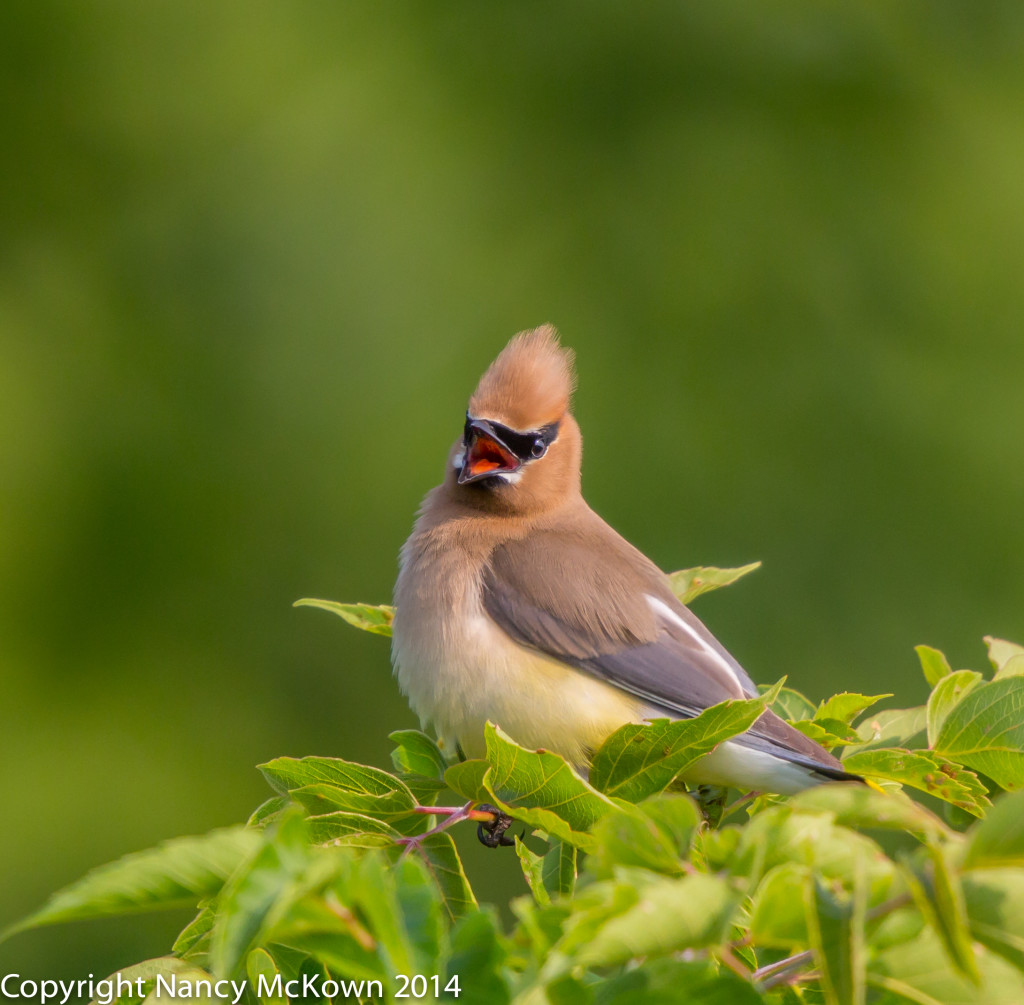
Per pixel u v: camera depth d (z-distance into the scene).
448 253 14.41
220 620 14.52
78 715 14.37
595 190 14.46
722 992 3.00
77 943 13.25
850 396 13.92
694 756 4.72
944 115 14.62
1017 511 13.76
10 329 14.90
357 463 14.27
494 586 6.81
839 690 13.34
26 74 15.41
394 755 5.52
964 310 14.19
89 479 14.64
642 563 7.20
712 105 14.72
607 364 13.88
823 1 14.96
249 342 14.72
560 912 2.94
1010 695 5.07
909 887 2.78
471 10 15.16
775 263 14.18
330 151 14.88
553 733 6.67
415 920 3.01
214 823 14.06
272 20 15.39
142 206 15.31
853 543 13.66
